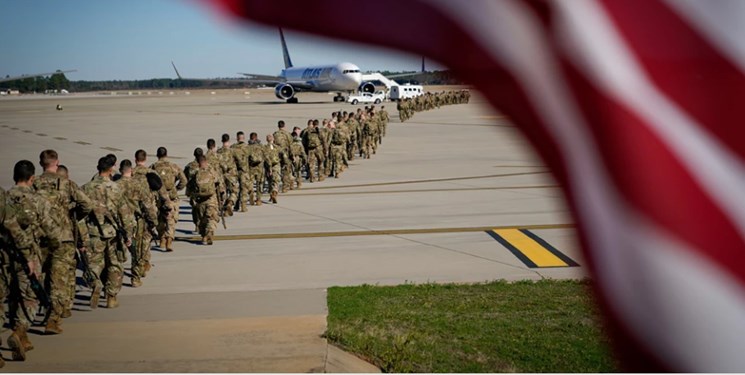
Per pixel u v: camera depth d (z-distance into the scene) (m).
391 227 15.96
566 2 2.28
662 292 2.35
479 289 10.73
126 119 59.97
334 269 12.24
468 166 27.42
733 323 2.33
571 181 2.35
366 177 24.83
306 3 1.82
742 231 2.33
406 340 7.99
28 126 53.22
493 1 2.20
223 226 16.47
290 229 15.96
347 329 8.81
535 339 8.52
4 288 8.04
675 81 2.32
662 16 2.30
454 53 2.12
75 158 32.09
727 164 2.34
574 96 2.29
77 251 9.92
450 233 15.15
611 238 2.38
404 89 85.75
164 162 14.92
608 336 2.53
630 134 2.32
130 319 9.46
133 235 11.07
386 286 10.95
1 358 7.71
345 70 80.31
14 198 8.24
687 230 2.35
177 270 12.38
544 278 11.40
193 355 8.00
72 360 7.92
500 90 2.23
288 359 7.83
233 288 11.09
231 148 18.28
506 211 17.72
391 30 1.98
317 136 23.77
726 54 2.30
